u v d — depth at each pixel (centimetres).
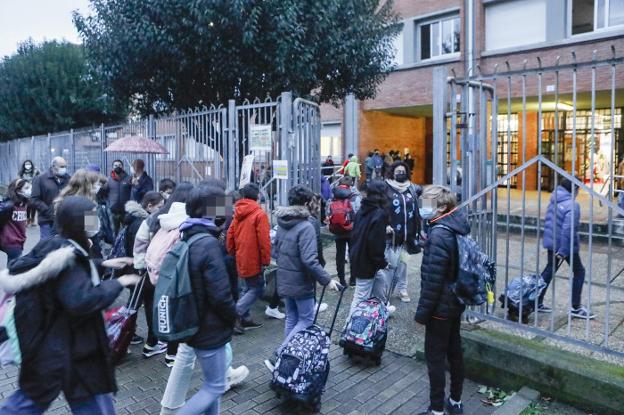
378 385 416
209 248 297
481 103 477
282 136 681
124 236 493
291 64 984
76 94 2148
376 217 479
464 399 397
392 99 1780
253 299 515
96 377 260
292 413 373
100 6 1012
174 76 1024
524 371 397
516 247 877
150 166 972
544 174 1492
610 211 377
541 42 1390
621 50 1250
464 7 1552
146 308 468
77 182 478
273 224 698
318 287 682
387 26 1256
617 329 483
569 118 1455
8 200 632
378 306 458
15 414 243
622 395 349
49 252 248
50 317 246
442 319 351
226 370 315
